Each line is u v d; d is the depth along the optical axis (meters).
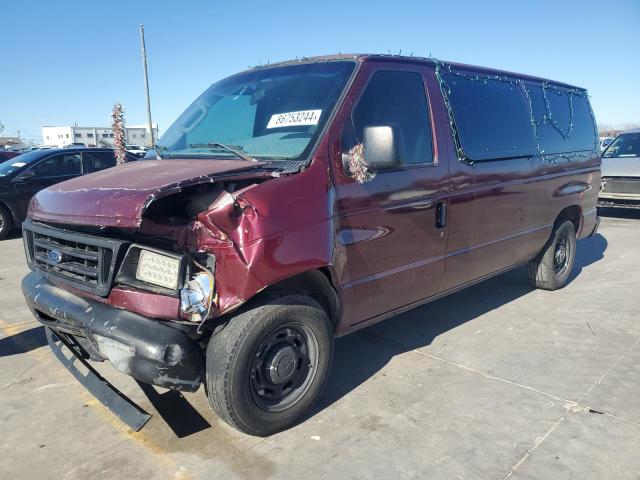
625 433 3.16
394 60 3.84
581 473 2.80
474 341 4.62
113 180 3.05
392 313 3.92
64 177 10.41
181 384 2.74
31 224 3.38
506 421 3.30
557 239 5.90
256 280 2.75
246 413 2.93
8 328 4.90
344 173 3.28
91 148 10.94
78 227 3.04
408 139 3.77
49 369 4.05
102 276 2.81
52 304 3.04
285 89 3.72
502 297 5.88
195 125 4.08
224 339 2.84
